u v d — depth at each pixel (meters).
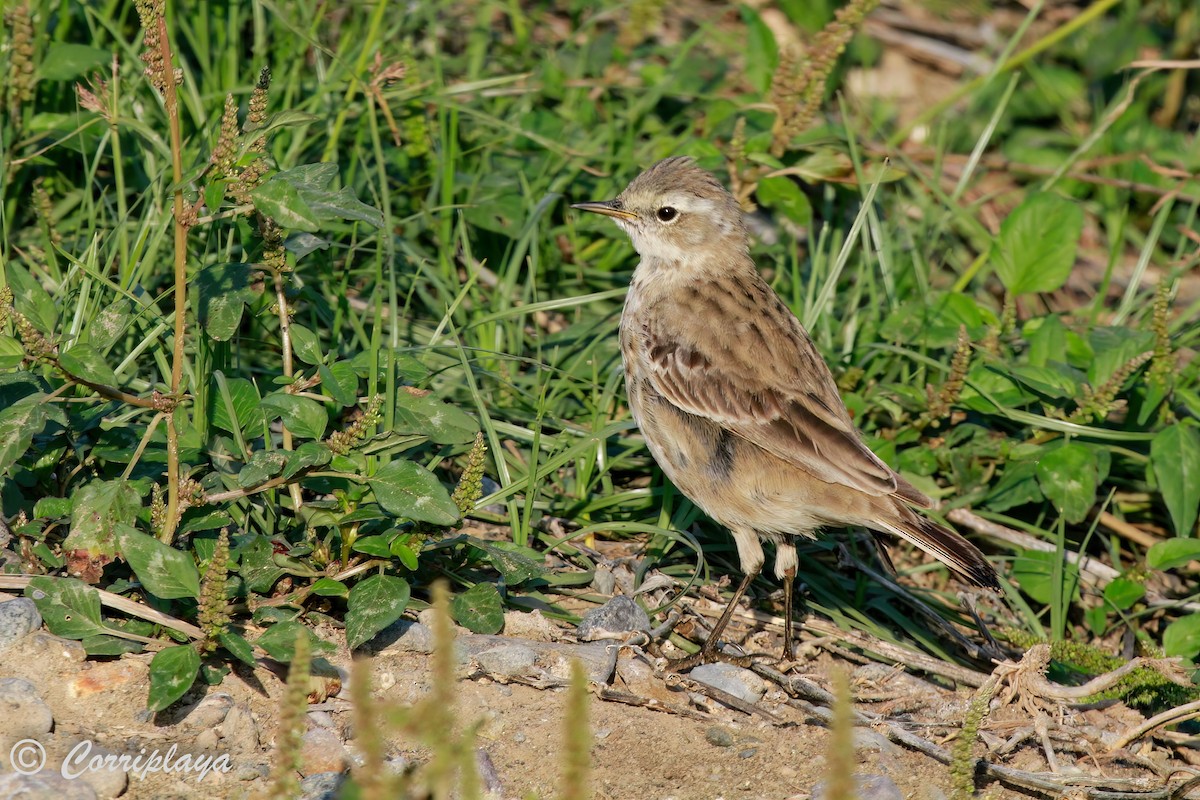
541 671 10.16
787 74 15.03
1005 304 15.39
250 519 10.77
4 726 8.60
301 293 12.62
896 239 16.55
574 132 16.48
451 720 7.55
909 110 20.80
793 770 9.74
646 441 12.39
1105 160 18.31
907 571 13.47
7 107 13.70
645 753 9.66
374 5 16.39
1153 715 11.49
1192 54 21.62
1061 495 13.19
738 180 15.27
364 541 10.04
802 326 13.02
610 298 15.23
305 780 8.68
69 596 9.35
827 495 11.59
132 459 10.05
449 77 17.16
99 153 13.01
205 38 14.79
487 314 14.08
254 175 9.25
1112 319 16.61
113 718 8.95
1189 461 13.16
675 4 20.58
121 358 11.92
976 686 11.66
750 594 12.70
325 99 15.05
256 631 9.79
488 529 12.15
